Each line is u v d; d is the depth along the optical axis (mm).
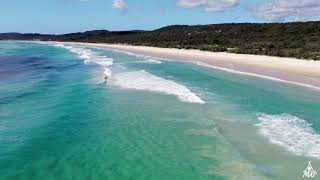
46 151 15523
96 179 12711
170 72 44875
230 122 20203
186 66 52656
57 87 32156
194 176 13008
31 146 16125
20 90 30234
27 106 24109
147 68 49844
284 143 16547
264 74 40812
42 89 30906
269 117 21234
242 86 32812
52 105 24469
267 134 17906
